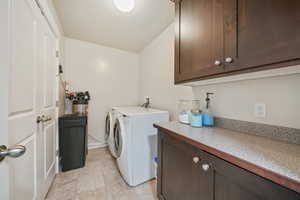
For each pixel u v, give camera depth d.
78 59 2.83
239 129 1.17
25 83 1.01
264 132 1.00
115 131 2.18
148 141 1.82
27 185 1.04
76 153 2.14
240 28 0.81
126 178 1.76
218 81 1.29
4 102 0.54
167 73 2.27
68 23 2.24
